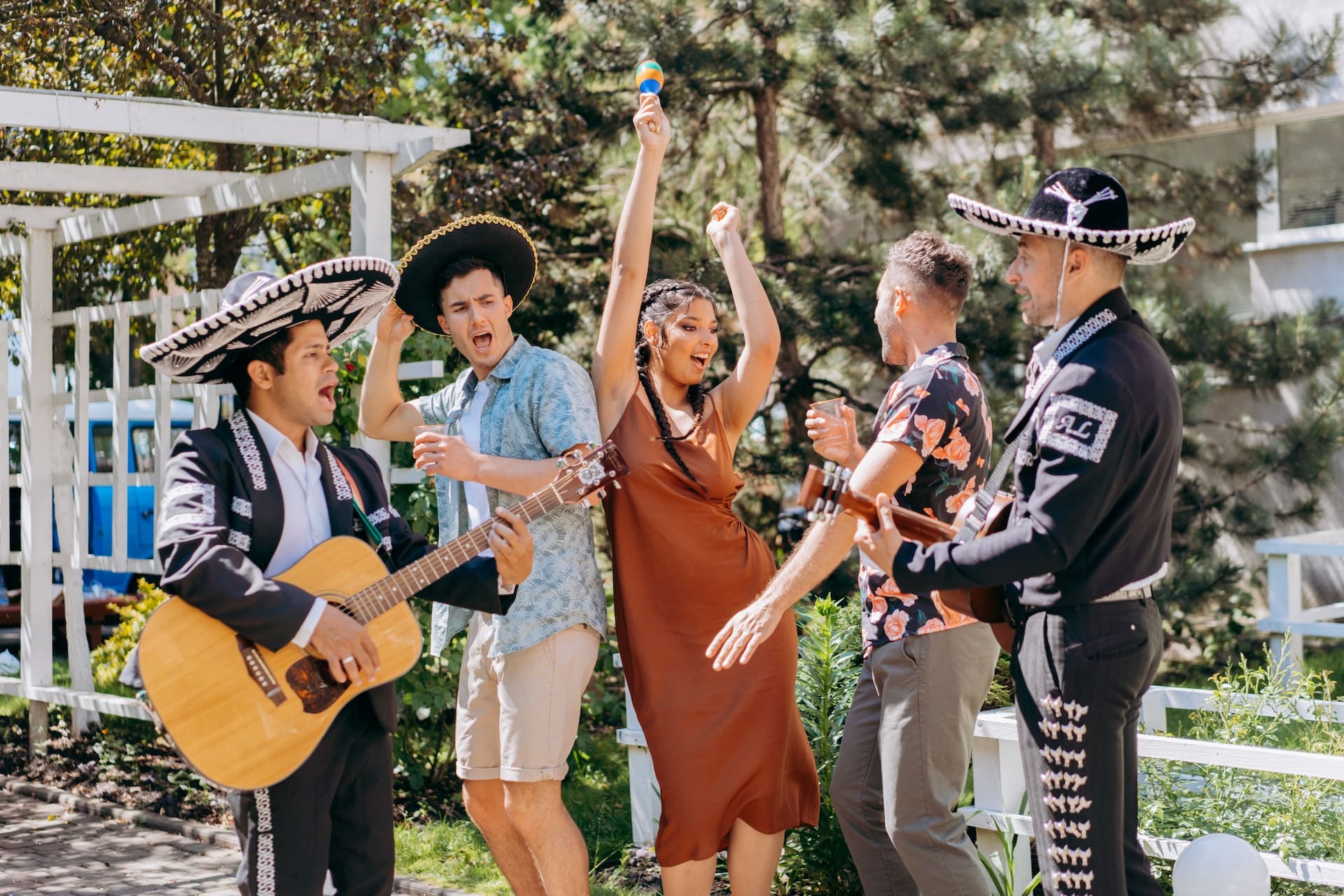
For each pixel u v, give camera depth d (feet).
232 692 9.37
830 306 29.12
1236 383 30.37
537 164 28.12
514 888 13.10
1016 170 30.01
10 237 23.48
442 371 18.84
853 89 30.48
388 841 10.19
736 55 29.60
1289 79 30.66
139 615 24.94
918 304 11.51
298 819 9.58
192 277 30.76
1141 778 14.02
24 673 22.93
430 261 12.53
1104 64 29.96
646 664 12.46
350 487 10.42
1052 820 9.41
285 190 20.11
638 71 12.78
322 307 9.93
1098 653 9.21
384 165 18.78
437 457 11.60
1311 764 11.73
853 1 29.30
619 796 19.34
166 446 20.72
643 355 12.99
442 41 29.89
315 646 9.37
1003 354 28.43
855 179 31.07
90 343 29.32
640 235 12.60
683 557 12.44
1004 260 28.32
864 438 30.99
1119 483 8.98
